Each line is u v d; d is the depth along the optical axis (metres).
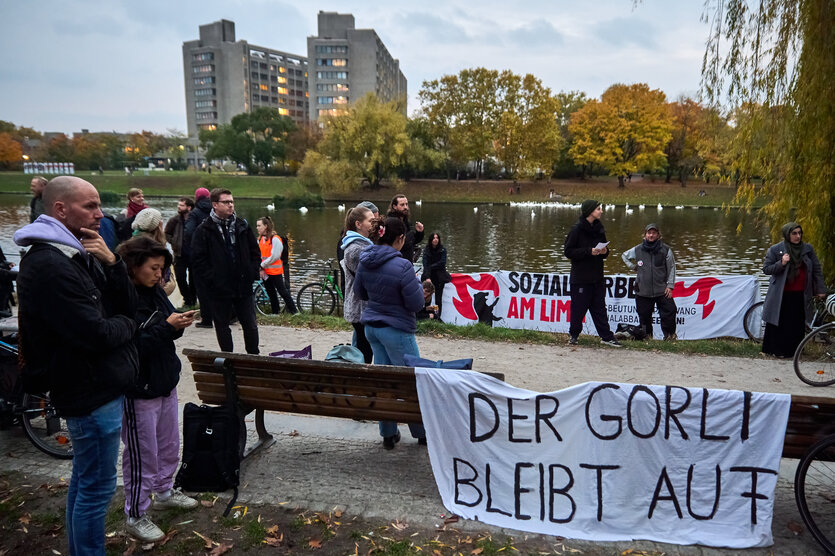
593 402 3.27
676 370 6.55
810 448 3.07
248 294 5.74
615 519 3.29
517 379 6.14
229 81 176.00
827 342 6.50
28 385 2.59
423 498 3.61
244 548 3.09
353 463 4.08
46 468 3.96
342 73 148.75
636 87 67.38
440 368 3.51
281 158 102.88
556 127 74.56
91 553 2.78
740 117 9.02
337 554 3.04
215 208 5.47
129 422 3.10
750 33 8.48
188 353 3.75
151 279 3.10
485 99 72.75
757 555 3.08
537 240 33.47
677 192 66.88
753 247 29.31
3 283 4.89
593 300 7.62
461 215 51.81
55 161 126.31
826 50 7.88
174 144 143.88
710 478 3.21
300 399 3.73
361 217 5.07
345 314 5.10
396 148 66.19
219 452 3.57
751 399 3.12
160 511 3.45
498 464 3.43
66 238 2.53
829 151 8.20
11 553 3.04
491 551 3.06
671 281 8.46
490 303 9.80
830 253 8.51
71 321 2.46
